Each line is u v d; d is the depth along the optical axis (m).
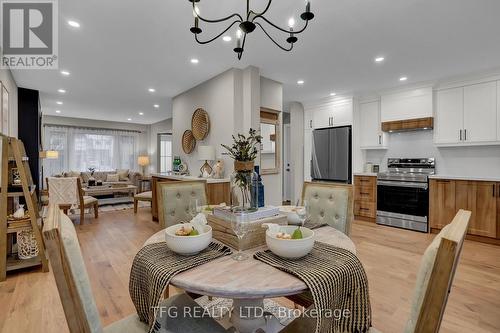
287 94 5.00
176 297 1.26
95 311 0.77
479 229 3.43
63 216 0.91
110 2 2.23
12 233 2.65
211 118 4.23
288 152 6.51
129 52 3.24
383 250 3.12
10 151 2.60
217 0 2.20
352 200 1.77
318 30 2.65
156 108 6.78
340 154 4.93
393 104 4.47
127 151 9.47
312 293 0.85
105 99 5.73
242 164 1.41
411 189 4.05
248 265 1.01
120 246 3.30
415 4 2.21
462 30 2.62
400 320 1.78
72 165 8.36
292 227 1.23
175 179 4.04
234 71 3.75
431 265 0.65
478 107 3.71
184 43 3.00
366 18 2.43
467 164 4.00
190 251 1.08
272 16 2.40
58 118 8.10
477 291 2.14
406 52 3.15
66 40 2.92
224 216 1.30
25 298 2.04
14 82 4.31
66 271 0.67
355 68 3.68
